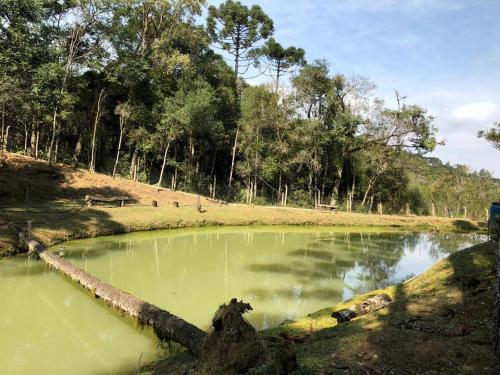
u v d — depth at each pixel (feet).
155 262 60.18
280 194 149.18
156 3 128.98
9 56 74.84
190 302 43.24
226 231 93.45
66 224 73.31
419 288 36.42
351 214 130.11
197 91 126.82
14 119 100.73
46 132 127.95
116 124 140.67
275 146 141.90
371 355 21.93
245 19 165.27
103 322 35.99
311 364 21.21
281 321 38.47
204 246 74.79
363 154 154.40
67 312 38.01
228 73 160.15
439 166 255.09
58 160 125.80
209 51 155.22
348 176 164.45
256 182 144.87
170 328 29.78
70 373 27.53
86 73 128.47
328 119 151.23
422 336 24.21
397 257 74.64
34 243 56.24
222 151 156.35
